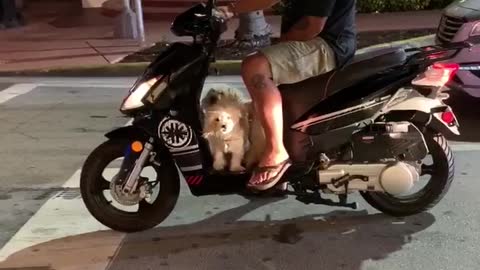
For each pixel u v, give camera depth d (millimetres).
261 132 4250
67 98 8648
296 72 4180
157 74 4199
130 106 4199
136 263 4191
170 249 4371
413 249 4273
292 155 4305
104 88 9234
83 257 4281
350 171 4301
